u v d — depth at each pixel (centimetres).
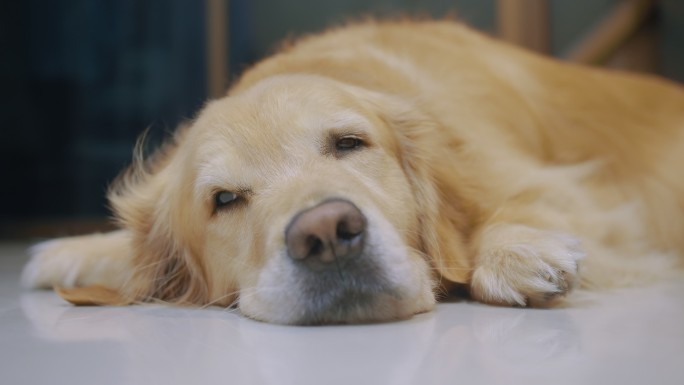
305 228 57
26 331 60
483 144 82
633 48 181
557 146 96
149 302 75
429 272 70
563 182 85
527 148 91
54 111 208
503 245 68
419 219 71
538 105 97
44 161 209
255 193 64
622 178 97
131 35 206
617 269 78
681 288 75
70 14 206
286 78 73
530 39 186
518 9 186
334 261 58
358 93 73
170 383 46
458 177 75
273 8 201
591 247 77
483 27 192
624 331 54
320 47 90
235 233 66
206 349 53
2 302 76
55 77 208
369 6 197
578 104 100
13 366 50
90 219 205
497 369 46
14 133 207
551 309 63
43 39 206
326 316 59
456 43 97
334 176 63
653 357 47
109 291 77
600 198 92
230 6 201
